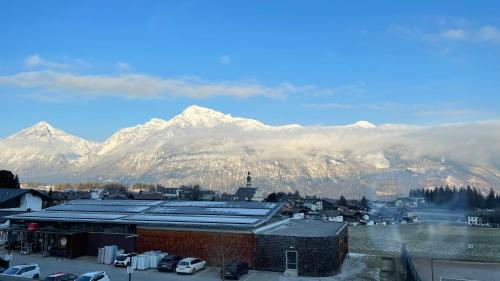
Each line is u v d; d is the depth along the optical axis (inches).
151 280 1569.9
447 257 2546.8
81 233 2023.9
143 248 1957.4
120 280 1549.0
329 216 5393.7
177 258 1795.0
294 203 7047.2
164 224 1934.1
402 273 1915.6
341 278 1686.8
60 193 6318.9
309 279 1657.2
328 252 1724.9
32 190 3501.5
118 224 2015.3
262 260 1791.3
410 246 3014.3
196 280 1585.9
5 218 2191.2
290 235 1770.4
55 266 1781.5
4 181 4635.8
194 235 1894.7
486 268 2209.6
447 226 5098.4
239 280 1616.6
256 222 1891.0
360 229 4466.0
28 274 1445.6
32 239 2103.8
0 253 2052.2
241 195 7042.3
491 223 5565.9
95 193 6033.5
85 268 1753.2
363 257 2288.4
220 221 1934.1
